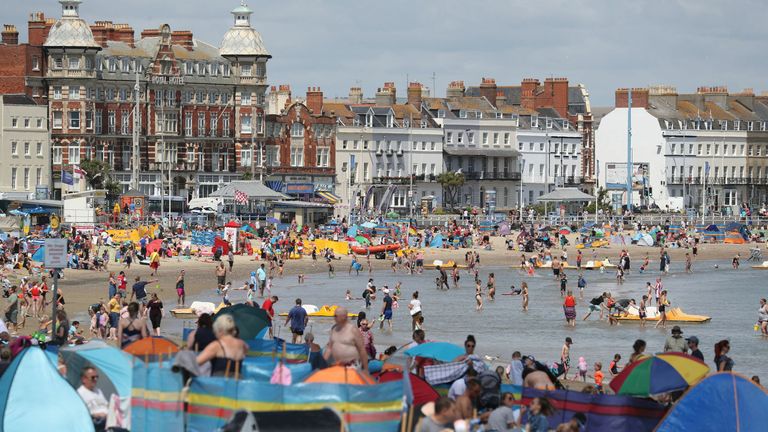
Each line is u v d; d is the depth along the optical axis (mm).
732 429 37812
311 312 100688
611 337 92688
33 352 36469
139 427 34812
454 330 95625
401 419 34062
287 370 35562
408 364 42344
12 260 126938
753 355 84188
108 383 38156
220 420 33781
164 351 39656
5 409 35781
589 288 136750
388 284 137625
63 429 35719
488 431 35906
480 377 39719
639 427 38812
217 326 35500
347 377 35312
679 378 40156
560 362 74375
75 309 97625
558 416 39188
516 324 100375
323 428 32312
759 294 131625
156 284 124438
